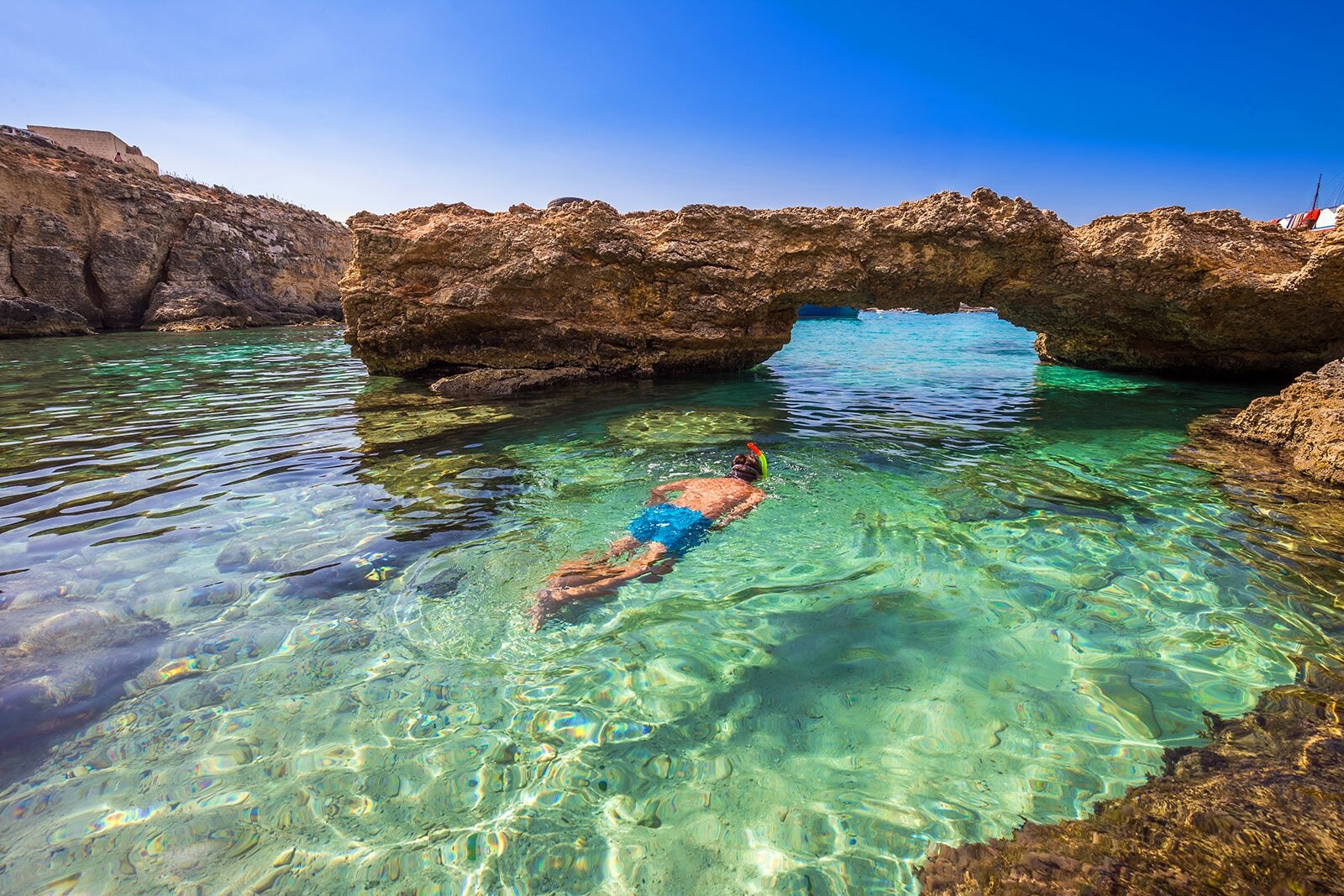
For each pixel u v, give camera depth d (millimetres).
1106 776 2424
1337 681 2988
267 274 34062
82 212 27125
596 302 12758
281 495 5570
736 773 2439
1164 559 4320
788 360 18125
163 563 4160
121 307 28641
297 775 2400
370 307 12711
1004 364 17109
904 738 2631
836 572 4129
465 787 2361
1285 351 11930
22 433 7918
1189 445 7504
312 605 3641
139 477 6074
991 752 2551
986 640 3357
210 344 22156
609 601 3727
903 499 5512
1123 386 12594
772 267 12086
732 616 3584
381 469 6410
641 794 2340
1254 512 5199
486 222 12492
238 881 1965
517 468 6438
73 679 2938
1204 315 11297
